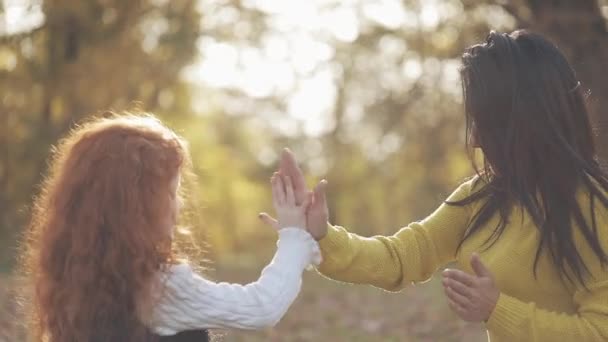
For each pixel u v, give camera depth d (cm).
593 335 292
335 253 336
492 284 291
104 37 1938
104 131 310
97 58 1925
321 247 336
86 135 312
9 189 1831
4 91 1911
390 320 1023
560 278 303
